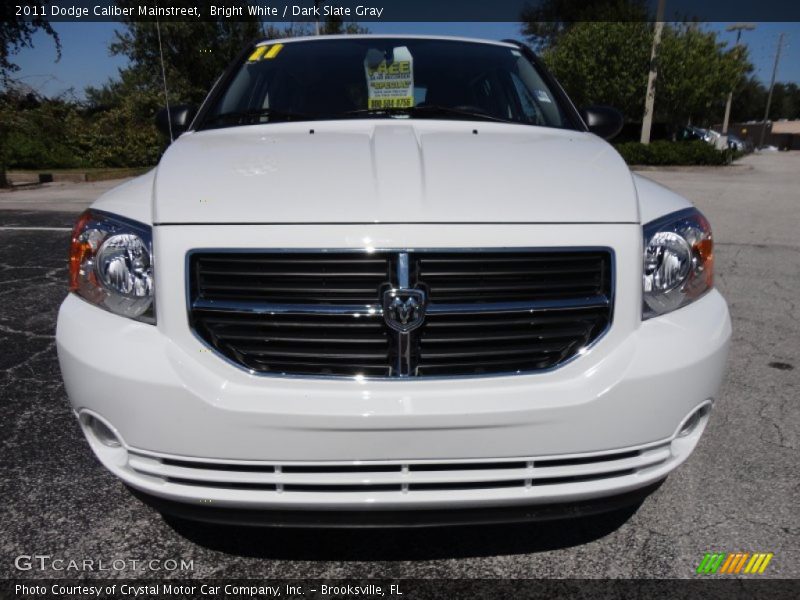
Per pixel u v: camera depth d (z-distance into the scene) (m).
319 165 1.94
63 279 5.13
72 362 1.78
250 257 1.70
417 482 1.68
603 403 1.69
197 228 1.71
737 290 5.09
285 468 1.68
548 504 1.74
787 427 2.86
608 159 2.14
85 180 15.17
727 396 3.17
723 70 20.59
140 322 1.77
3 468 2.52
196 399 1.65
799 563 2.02
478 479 1.69
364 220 1.70
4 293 4.75
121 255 1.80
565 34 23.69
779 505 2.31
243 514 1.74
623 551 2.09
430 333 1.71
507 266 1.72
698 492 2.39
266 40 3.37
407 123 2.60
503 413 1.64
